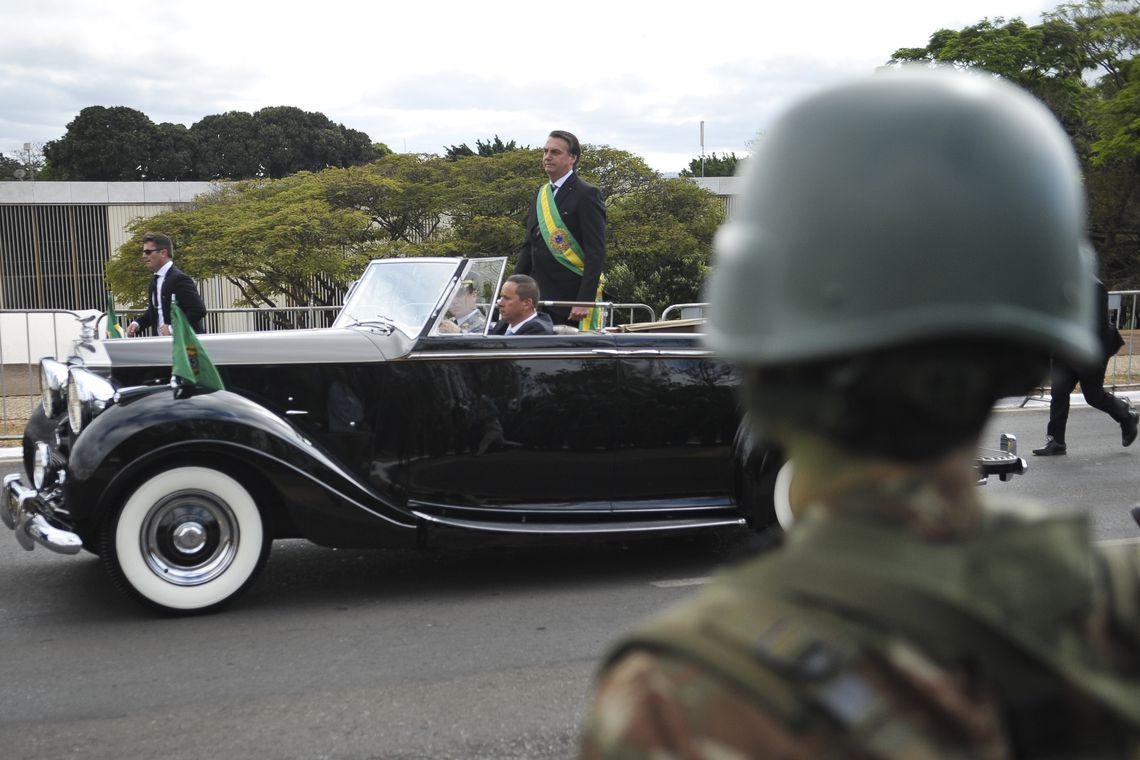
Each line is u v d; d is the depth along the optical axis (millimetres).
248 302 20359
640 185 23641
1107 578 940
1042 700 813
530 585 5633
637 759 774
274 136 45031
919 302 854
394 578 5785
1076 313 925
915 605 793
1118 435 10625
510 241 21719
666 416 5816
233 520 5105
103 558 4965
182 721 3795
